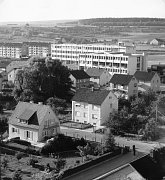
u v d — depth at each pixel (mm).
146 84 170750
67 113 136500
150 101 139000
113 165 86625
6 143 99562
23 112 107438
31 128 103625
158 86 174875
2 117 121875
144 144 104250
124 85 156750
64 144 95500
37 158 89250
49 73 151875
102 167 85250
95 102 121688
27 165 84250
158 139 109500
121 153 95062
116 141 106562
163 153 74938
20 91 150125
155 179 67312
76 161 87062
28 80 146500
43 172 79062
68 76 161000
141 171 67125
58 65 155875
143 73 174625
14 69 182500
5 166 81500
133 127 114438
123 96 151375
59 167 81000
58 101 142875
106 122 118000
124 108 125062
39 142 102500
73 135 110125
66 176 78625
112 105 124375
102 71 188500
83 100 124375
